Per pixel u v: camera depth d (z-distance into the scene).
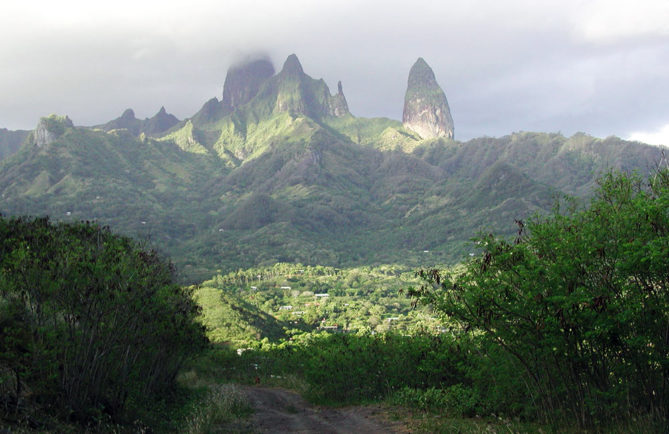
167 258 18.02
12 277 11.66
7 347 10.62
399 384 21.97
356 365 24.78
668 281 8.88
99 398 13.65
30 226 13.56
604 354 10.38
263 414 21.06
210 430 14.95
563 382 11.42
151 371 19.62
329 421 17.62
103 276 12.62
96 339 13.27
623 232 9.25
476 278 10.89
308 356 37.97
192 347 22.72
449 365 18.52
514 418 12.64
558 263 9.68
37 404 11.20
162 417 16.78
